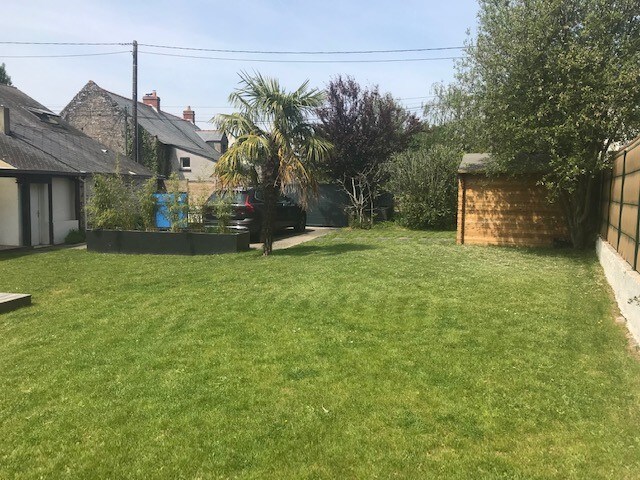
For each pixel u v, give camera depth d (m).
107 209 13.15
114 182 13.52
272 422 3.66
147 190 13.11
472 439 3.42
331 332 5.58
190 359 4.88
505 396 3.99
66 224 15.99
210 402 3.98
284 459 3.22
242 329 5.78
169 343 5.37
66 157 17.17
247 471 3.11
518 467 3.10
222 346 5.22
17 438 3.53
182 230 12.82
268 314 6.35
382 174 20.31
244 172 11.29
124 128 27.52
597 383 4.21
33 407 3.99
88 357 5.04
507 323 5.80
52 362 4.93
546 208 12.95
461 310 6.34
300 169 10.79
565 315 6.13
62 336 5.76
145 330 5.88
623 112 9.29
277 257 11.23
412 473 3.06
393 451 3.29
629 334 5.50
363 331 5.61
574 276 8.52
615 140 10.27
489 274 8.68
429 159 18.81
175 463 3.20
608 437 3.40
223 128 11.05
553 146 10.03
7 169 13.19
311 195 11.75
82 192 16.50
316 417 3.71
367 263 9.95
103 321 6.32
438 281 8.08
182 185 22.06
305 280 8.32
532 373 4.42
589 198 11.54
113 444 3.42
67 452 3.35
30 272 9.95
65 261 11.38
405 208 19.25
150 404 3.96
